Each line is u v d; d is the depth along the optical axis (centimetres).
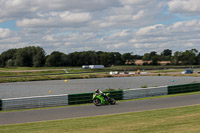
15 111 1989
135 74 10688
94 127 1235
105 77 9725
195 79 7806
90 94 2442
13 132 1192
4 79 8275
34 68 15638
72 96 2361
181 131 1090
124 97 2612
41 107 2234
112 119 1444
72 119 1504
